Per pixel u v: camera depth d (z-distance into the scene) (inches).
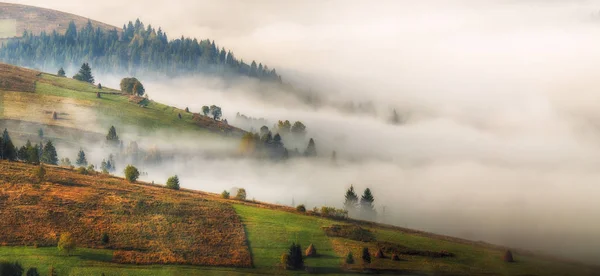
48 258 4190.5
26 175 5378.9
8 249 4227.4
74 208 4894.2
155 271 4269.2
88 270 4131.4
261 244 4881.9
